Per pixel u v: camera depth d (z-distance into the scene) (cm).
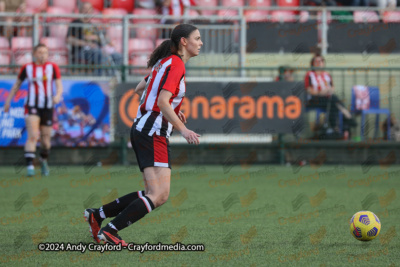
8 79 4175
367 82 4531
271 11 5353
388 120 4566
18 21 4728
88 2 5169
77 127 4266
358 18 4925
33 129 3753
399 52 4912
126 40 4581
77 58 4638
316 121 4525
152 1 5156
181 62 1591
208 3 5359
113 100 4300
